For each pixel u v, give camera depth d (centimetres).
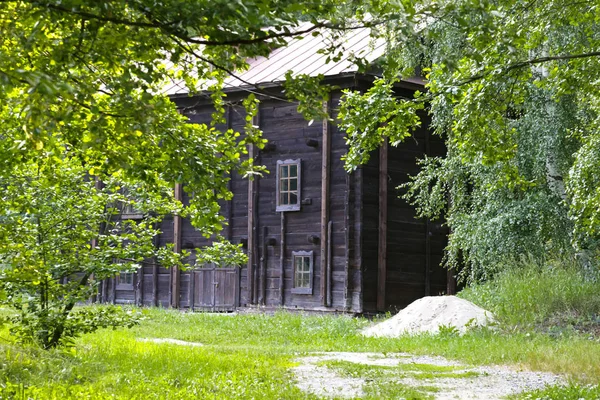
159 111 789
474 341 1952
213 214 912
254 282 3108
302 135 3030
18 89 862
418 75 3050
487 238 2350
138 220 3306
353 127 1364
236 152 948
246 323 2522
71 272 1378
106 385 1152
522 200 2311
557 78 1542
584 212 1667
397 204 2977
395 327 2316
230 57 812
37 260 1260
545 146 2200
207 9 656
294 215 3036
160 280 3369
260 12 647
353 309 2873
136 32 738
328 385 1285
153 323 2508
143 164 915
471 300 2467
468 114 1398
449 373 1446
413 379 1379
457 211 2500
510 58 1303
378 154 2947
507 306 2278
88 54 770
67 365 1243
